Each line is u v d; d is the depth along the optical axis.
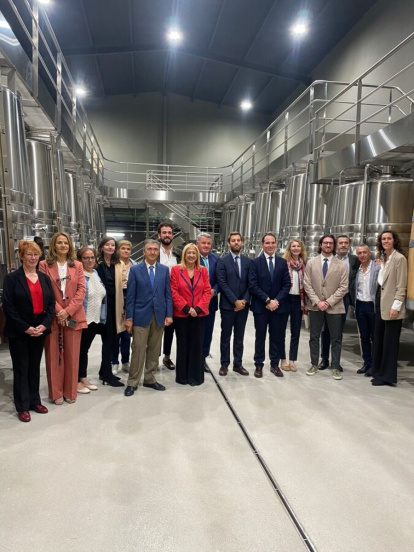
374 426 2.94
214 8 10.02
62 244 3.20
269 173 8.27
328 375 4.17
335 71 11.02
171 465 2.36
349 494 2.13
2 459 2.40
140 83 14.93
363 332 4.27
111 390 3.62
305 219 6.46
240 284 4.09
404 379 4.04
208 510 1.97
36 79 4.16
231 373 4.20
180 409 3.20
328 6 9.36
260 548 1.74
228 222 12.68
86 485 2.15
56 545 1.74
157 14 10.41
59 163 5.25
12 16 8.73
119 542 1.76
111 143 15.62
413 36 3.86
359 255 4.24
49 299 3.00
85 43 11.38
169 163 15.92
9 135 3.48
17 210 3.54
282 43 11.09
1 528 1.83
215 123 16.12
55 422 2.91
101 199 10.66
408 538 1.82
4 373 4.10
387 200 4.84
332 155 5.68
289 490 2.15
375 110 9.02
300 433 2.81
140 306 3.51
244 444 2.63
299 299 4.31
